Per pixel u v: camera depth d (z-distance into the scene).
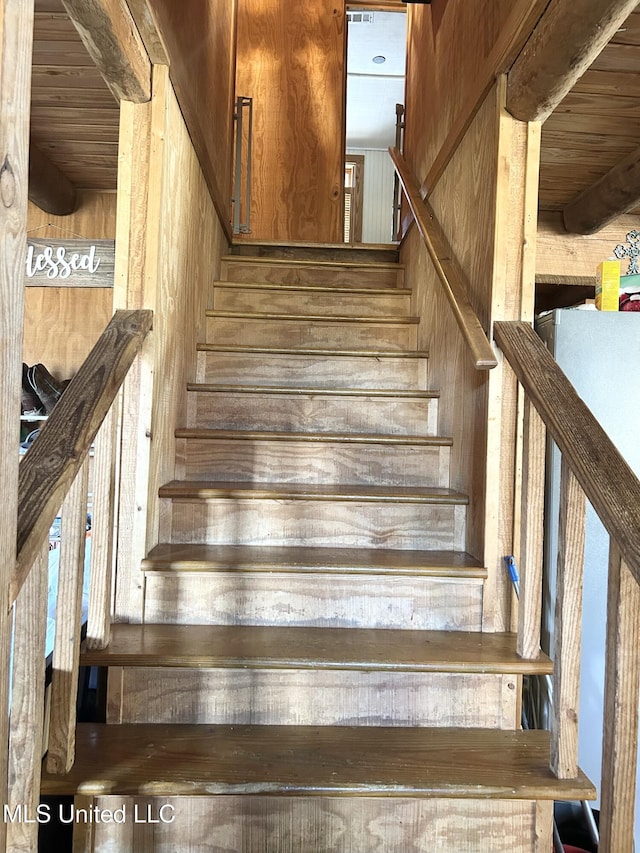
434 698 1.43
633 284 1.94
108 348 1.34
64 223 2.99
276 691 1.42
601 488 1.06
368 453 2.02
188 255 2.05
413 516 1.82
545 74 1.37
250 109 3.41
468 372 1.82
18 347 0.77
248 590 1.60
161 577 1.59
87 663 1.36
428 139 2.62
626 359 1.70
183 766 1.21
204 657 1.37
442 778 1.19
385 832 1.33
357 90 6.03
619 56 1.68
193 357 2.23
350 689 1.42
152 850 1.31
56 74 1.92
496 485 1.58
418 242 2.67
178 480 1.97
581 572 1.20
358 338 2.58
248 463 2.00
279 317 2.53
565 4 1.19
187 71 1.89
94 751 1.25
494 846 1.33
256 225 4.11
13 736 0.92
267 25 4.14
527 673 1.38
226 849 1.32
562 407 1.24
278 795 1.16
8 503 0.77
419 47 2.88
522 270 1.59
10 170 0.74
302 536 1.81
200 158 2.16
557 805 1.62
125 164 1.57
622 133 2.18
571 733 1.20
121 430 1.56
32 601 0.93
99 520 1.37
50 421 1.10
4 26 0.71
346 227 7.16
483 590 1.59
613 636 1.02
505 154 1.58
